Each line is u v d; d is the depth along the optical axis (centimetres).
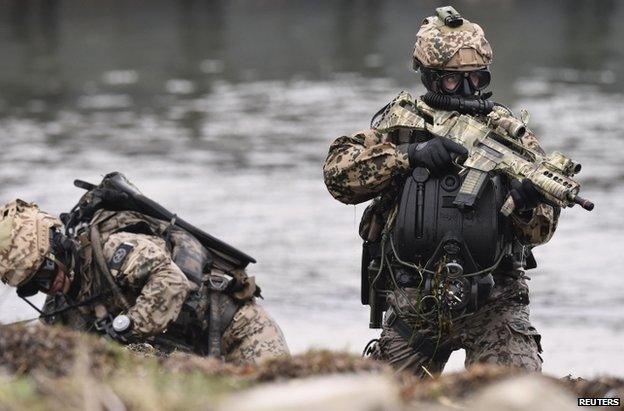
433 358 1798
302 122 7369
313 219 4878
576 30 12562
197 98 8488
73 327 1777
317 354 1200
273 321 1884
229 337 1852
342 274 3991
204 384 1106
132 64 10425
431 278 1712
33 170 5984
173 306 1714
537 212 1720
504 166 1689
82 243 1770
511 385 963
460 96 1784
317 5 15325
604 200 5194
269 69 9988
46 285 1752
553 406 948
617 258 4247
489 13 14312
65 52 11288
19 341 1188
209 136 6944
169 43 11900
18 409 1007
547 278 3988
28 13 14475
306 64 10256
